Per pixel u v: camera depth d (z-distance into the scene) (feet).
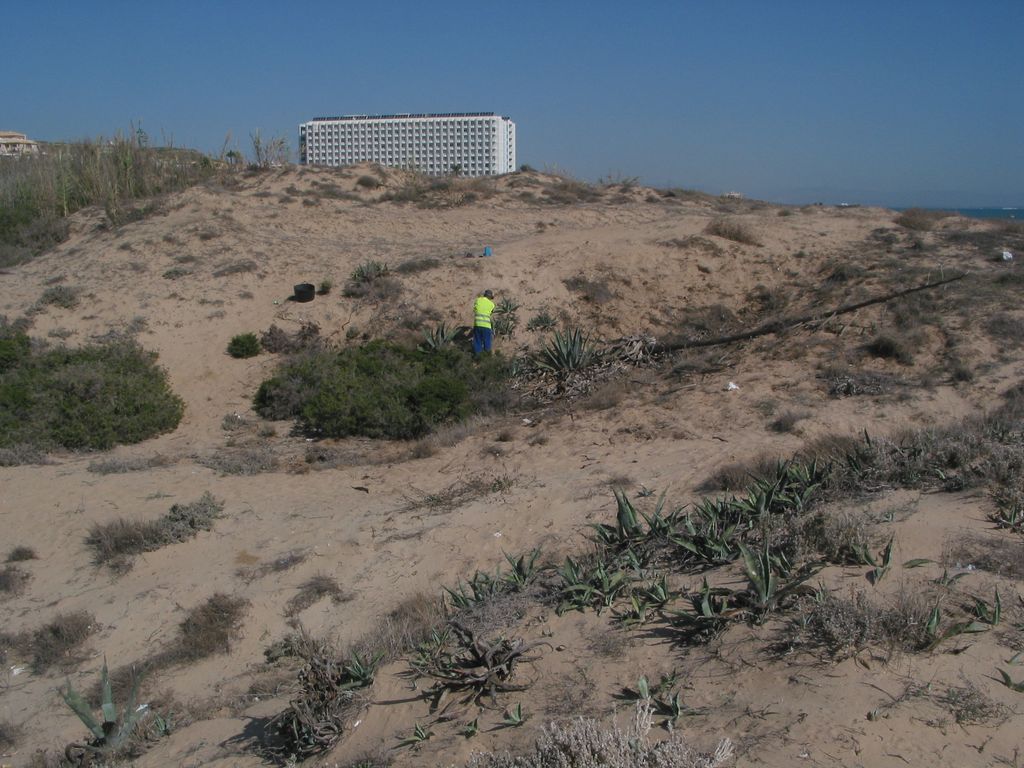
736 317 58.08
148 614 29.60
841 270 58.13
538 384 52.85
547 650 19.38
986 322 46.96
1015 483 23.16
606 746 12.90
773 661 16.60
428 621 23.89
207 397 57.47
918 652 16.10
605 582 21.38
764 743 13.99
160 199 87.40
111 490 40.81
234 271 70.59
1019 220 70.95
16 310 66.74
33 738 23.79
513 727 16.37
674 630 18.89
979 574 18.84
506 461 40.34
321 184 94.27
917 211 72.49
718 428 40.55
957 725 13.87
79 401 51.44
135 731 22.08
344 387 50.65
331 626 27.27
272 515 36.65
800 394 43.09
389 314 63.41
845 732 13.97
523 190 95.96
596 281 63.52
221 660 26.73
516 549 29.50
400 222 83.61
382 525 33.99
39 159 98.84
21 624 29.81
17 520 37.73
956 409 39.52
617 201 93.04
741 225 68.28
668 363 52.49
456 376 52.80
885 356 46.24
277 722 20.18
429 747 16.35
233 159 102.89
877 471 26.50
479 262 67.05
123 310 65.92
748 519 24.23
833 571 19.94
